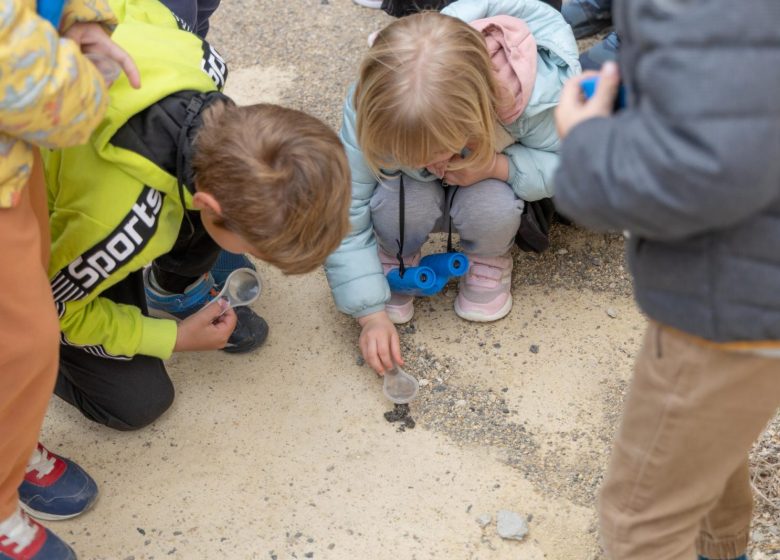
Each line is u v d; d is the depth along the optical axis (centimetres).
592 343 190
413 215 181
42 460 159
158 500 166
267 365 190
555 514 159
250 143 131
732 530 133
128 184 137
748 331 92
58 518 162
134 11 158
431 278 184
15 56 105
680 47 77
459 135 153
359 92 157
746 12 75
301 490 166
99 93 119
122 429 177
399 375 182
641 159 82
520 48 167
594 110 96
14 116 109
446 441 173
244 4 296
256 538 159
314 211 133
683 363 99
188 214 155
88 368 165
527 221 188
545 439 172
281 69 268
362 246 184
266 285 209
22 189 119
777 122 76
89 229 138
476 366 187
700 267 91
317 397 183
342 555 155
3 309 120
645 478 110
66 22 122
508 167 180
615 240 214
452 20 157
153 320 163
